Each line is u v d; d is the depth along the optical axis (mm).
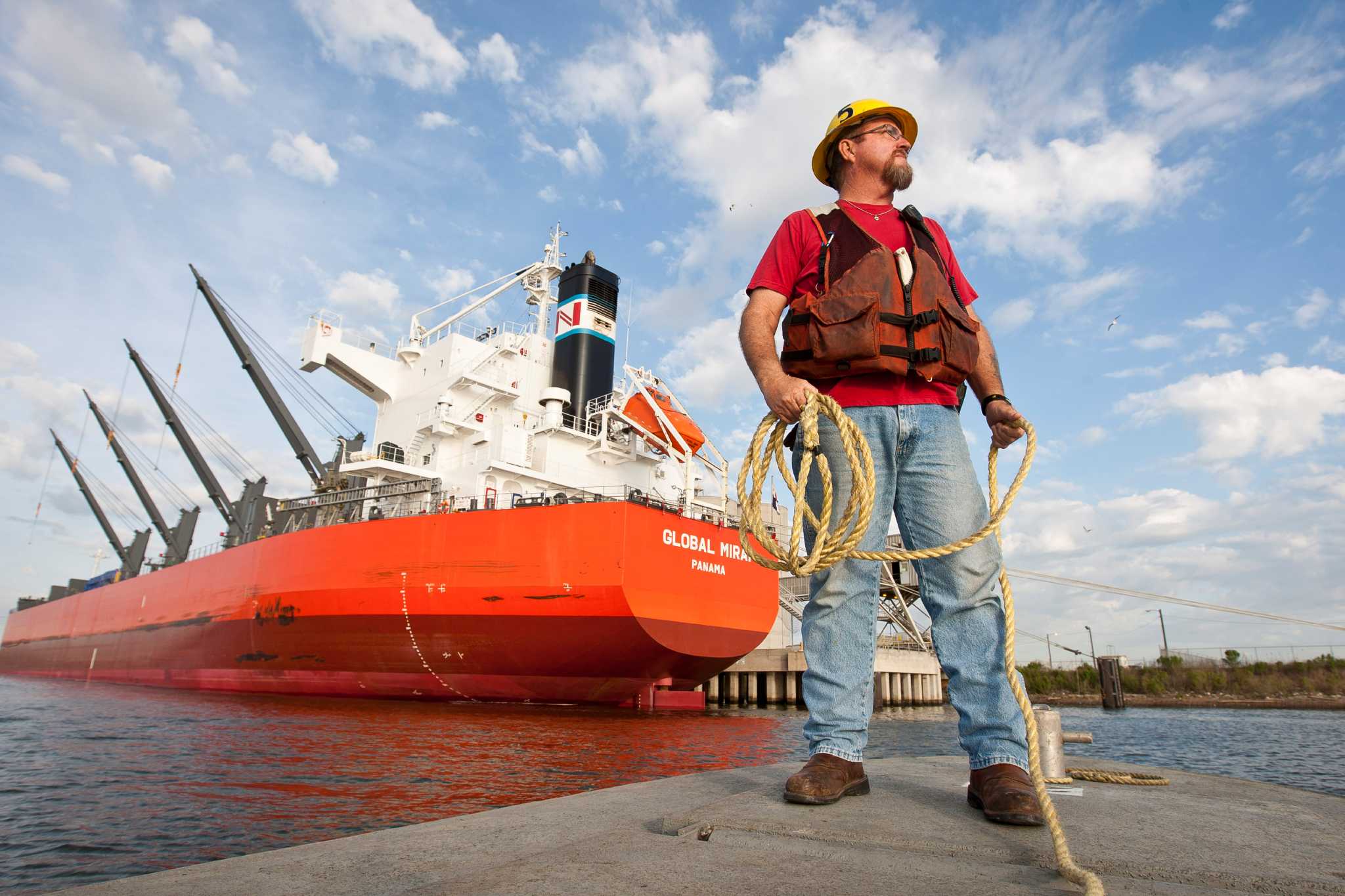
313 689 22297
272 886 1601
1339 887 1523
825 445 2746
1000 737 2391
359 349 27438
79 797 8914
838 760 2539
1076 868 1586
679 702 21594
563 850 1844
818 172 3219
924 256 2709
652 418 23484
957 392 2855
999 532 2746
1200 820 2211
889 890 1502
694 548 18812
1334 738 23359
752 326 2680
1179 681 52781
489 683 19406
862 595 2717
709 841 1954
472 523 18641
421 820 7797
